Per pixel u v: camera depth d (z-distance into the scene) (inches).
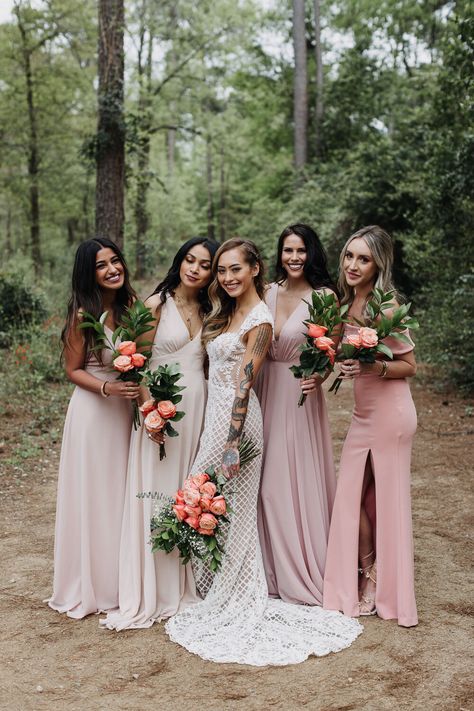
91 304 143.4
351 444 143.7
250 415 140.8
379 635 131.0
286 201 997.8
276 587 147.8
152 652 125.5
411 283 538.9
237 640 127.6
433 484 229.3
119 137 523.2
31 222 960.3
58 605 145.3
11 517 202.5
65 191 985.5
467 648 126.0
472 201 377.7
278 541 145.5
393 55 1025.5
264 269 142.9
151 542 133.6
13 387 351.3
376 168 565.6
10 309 476.7
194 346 146.3
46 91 887.7
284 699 109.7
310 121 1016.9
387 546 138.5
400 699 109.6
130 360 135.8
